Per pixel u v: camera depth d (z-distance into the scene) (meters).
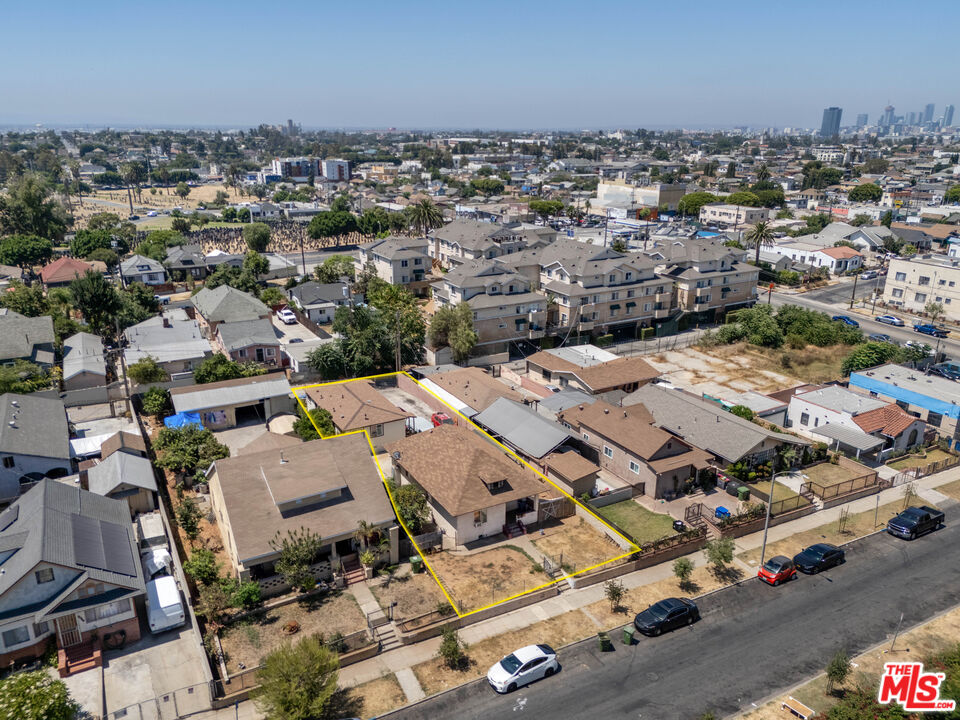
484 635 32.81
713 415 52.78
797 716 27.92
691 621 34.19
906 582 37.94
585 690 29.48
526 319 81.25
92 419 56.91
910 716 27.25
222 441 54.00
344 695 28.88
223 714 27.70
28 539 32.25
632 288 86.94
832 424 55.66
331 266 104.50
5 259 112.81
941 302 96.31
